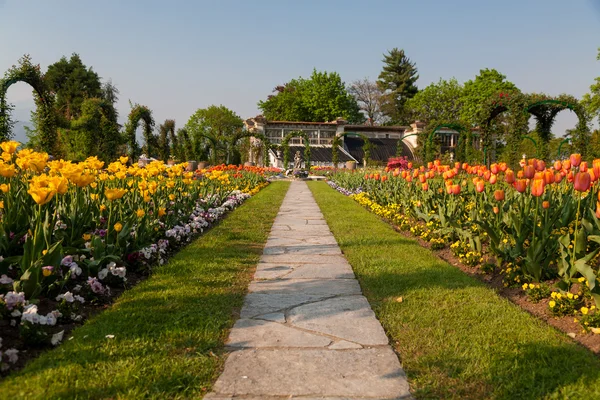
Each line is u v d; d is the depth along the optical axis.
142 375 2.71
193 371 2.82
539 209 5.38
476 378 2.79
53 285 3.76
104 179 6.47
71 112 45.75
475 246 5.82
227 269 5.47
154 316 3.71
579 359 2.99
